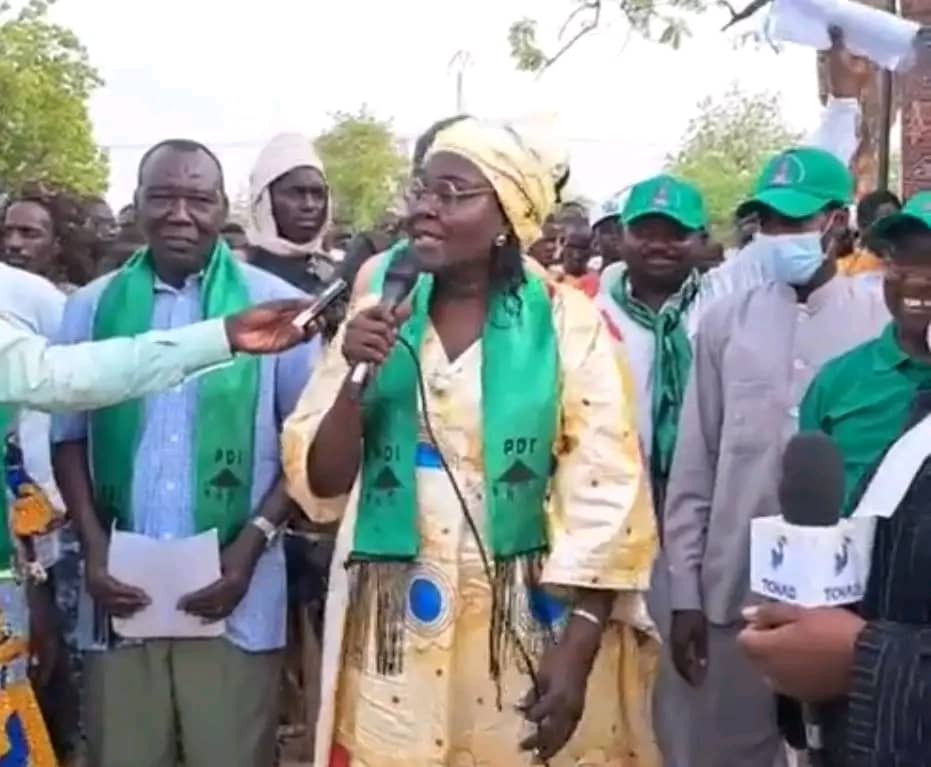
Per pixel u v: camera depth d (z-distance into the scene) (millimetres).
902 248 3322
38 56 35219
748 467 4512
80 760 4730
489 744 3303
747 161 31844
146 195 4246
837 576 2734
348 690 3387
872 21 4461
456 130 3301
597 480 3291
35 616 4590
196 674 4223
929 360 3404
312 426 3428
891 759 2650
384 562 3311
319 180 6273
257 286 4336
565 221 8602
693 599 4629
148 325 4250
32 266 6754
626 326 5074
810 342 4477
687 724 4750
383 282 3408
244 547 4199
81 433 4285
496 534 3271
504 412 3273
